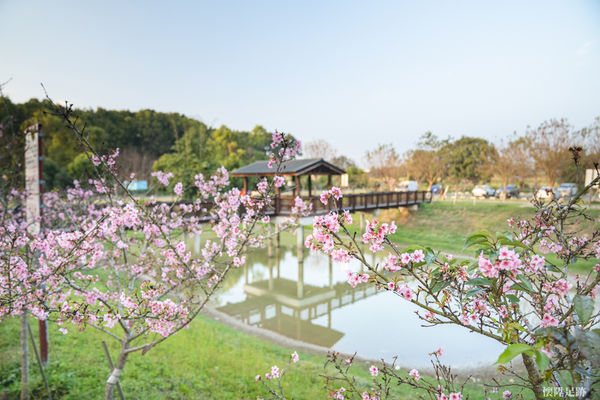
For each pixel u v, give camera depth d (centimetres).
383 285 147
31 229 414
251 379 509
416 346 735
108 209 270
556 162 1973
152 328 261
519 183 2816
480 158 3625
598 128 1880
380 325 870
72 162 2308
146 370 486
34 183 423
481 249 147
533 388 133
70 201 657
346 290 1203
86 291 255
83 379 429
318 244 156
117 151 303
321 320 918
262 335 825
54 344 515
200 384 477
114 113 4491
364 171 4062
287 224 438
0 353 467
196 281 296
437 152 3806
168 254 314
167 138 4691
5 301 246
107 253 363
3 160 505
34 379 407
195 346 624
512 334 130
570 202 156
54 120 2544
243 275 1395
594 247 147
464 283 140
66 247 260
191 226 484
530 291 129
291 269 1482
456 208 2119
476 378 549
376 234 147
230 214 402
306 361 630
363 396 215
